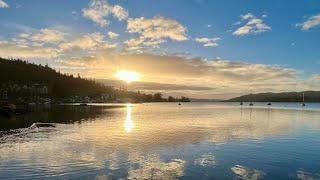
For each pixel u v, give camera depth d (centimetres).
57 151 2969
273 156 2798
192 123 6762
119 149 3108
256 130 5100
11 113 9469
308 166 2430
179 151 3019
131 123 6669
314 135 4400
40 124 5956
